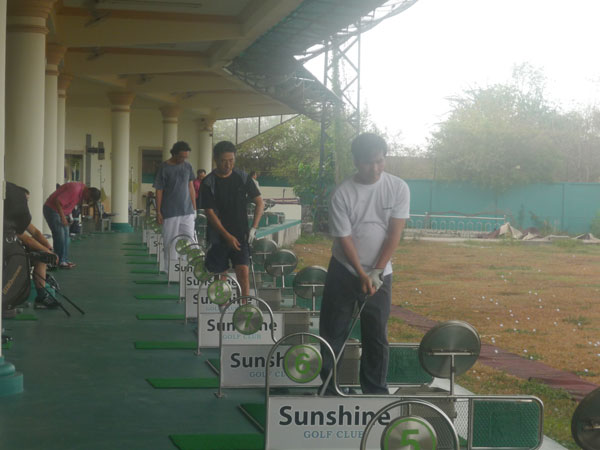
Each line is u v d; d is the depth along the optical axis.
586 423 2.96
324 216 28.53
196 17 16.19
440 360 4.27
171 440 4.54
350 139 27.28
